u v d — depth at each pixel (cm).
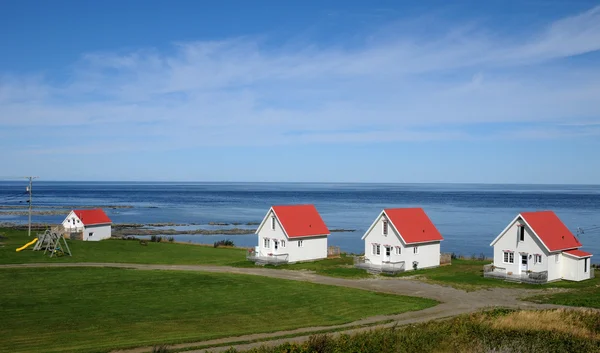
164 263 6688
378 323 3547
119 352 2708
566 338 2894
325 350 2522
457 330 2994
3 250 6944
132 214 17912
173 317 3703
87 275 5406
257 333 3180
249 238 11438
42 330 3256
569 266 5631
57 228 7856
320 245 7331
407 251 6291
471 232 12100
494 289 5134
